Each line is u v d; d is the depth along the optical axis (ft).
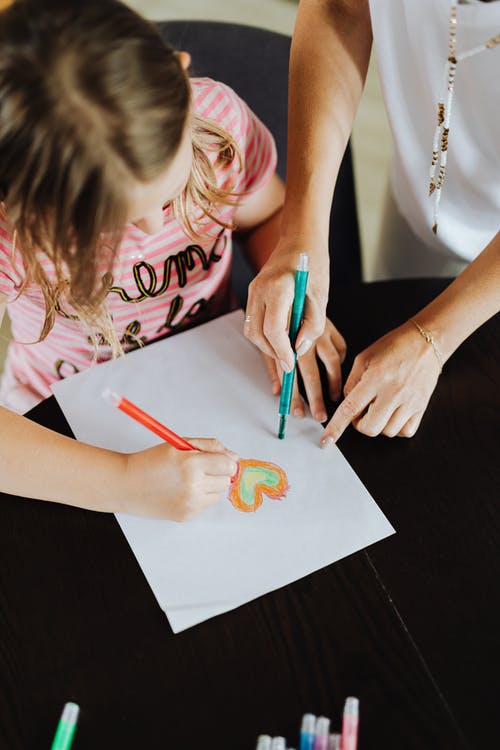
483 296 2.57
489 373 2.71
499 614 2.19
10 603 2.16
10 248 2.44
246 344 2.80
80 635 2.12
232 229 3.04
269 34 3.72
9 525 2.30
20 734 1.97
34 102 1.69
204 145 2.65
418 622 2.17
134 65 1.73
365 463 2.48
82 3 1.72
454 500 2.41
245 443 2.52
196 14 7.42
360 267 4.03
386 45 2.79
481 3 2.48
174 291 3.01
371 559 2.27
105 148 1.76
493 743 1.99
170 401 2.61
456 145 2.97
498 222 3.31
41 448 2.31
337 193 3.79
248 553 2.27
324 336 2.70
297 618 2.16
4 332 4.01
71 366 3.18
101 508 2.30
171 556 2.26
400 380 2.52
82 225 1.92
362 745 1.97
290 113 2.86
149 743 1.96
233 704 2.02
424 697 2.05
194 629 2.13
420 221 3.47
